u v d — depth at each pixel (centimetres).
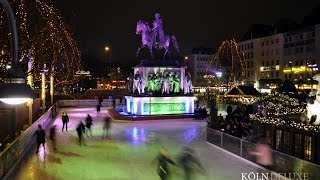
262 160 1572
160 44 3934
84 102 6000
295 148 1500
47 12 3678
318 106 1642
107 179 1438
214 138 2169
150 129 2997
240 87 4853
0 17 2889
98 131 2891
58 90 8775
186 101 3888
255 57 9750
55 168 1623
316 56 7569
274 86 7981
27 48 3347
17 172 1552
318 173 1147
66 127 2903
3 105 2411
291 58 8369
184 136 2600
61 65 5722
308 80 6944
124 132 2819
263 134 1780
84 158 1839
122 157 1864
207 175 1469
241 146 1778
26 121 3081
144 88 3819
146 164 1700
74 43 6019
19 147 1792
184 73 3934
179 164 1347
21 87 596
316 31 7581
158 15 3969
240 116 2445
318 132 1362
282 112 2075
